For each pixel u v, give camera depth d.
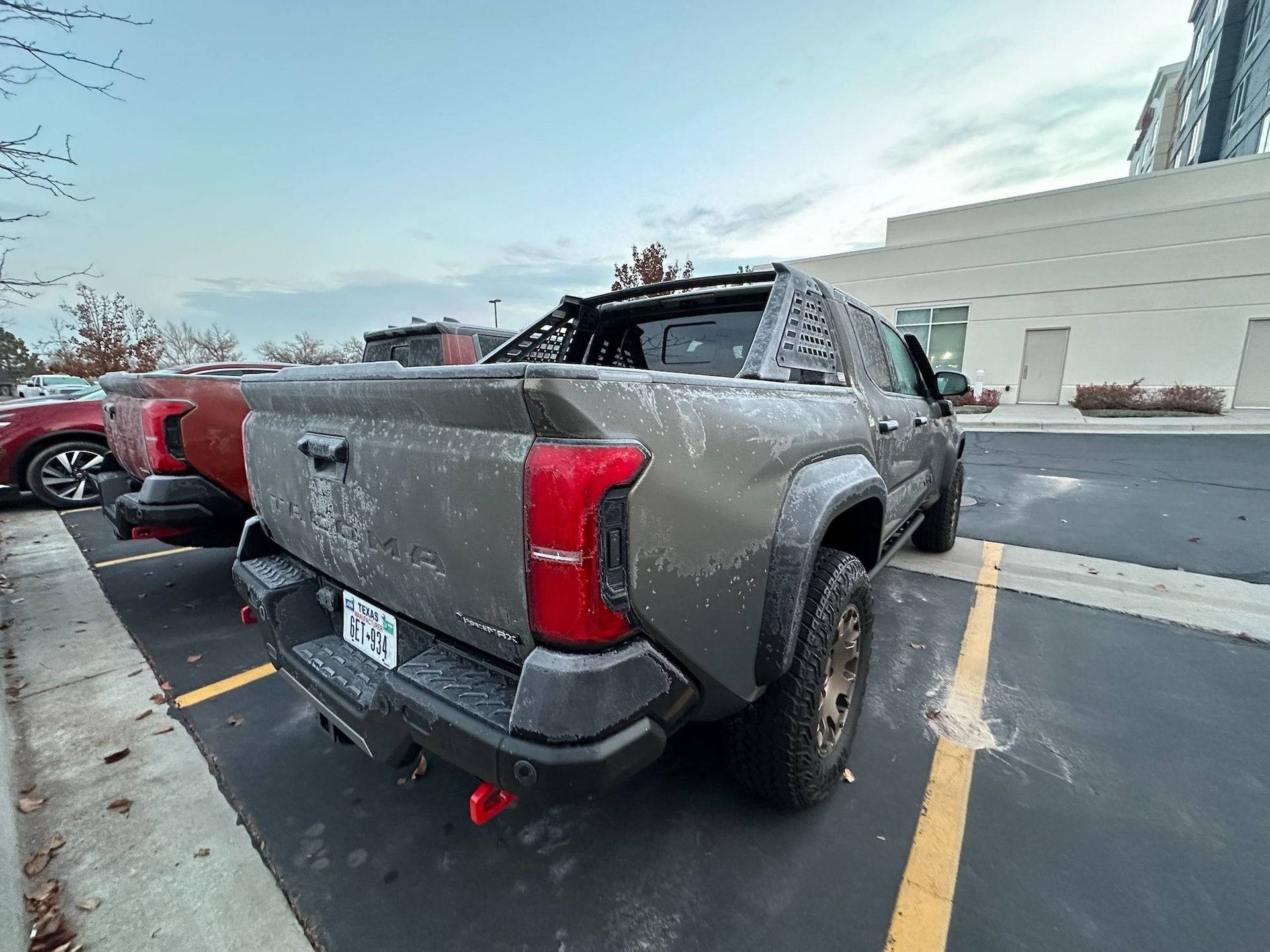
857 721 2.25
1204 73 27.47
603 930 1.61
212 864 1.83
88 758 2.35
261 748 2.42
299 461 1.85
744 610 1.56
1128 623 3.57
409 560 1.47
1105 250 15.41
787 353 2.16
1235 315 14.22
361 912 1.67
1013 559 4.76
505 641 1.33
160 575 4.55
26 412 6.37
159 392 3.38
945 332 17.81
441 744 1.32
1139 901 1.67
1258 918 1.62
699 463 1.37
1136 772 2.23
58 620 3.70
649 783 2.20
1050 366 16.53
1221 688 2.83
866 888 1.73
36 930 1.58
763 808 2.06
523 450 1.16
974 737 2.46
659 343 3.21
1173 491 7.10
